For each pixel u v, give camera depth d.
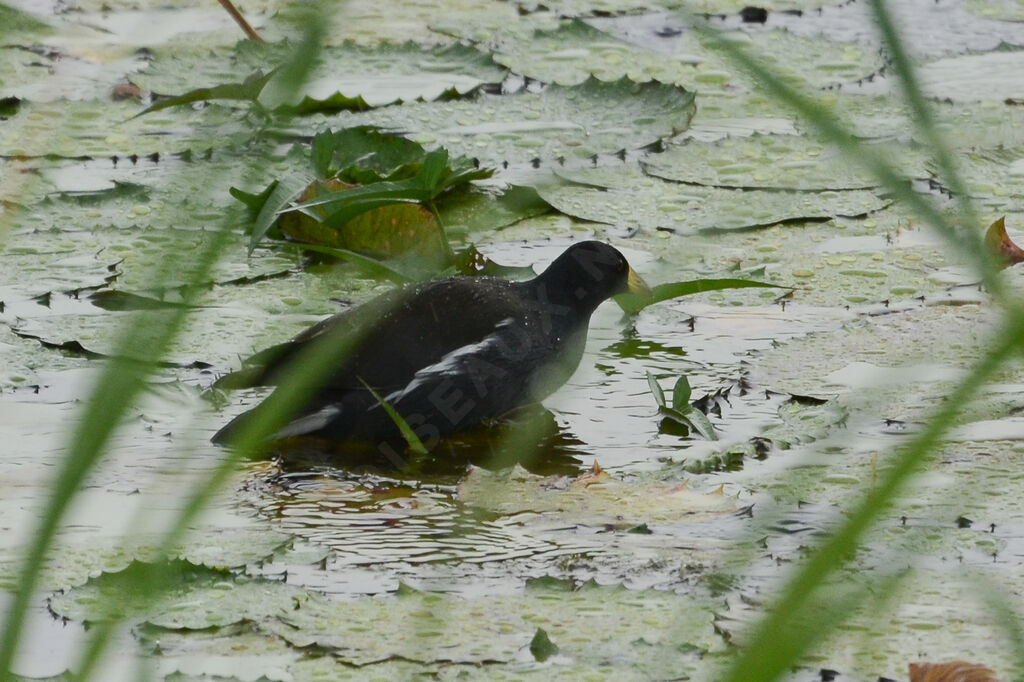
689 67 13.22
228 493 6.55
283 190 9.23
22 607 1.91
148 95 12.35
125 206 10.19
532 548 6.00
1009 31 13.98
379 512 6.42
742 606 5.39
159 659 5.03
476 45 13.83
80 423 1.85
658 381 7.84
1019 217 9.88
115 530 6.08
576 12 14.80
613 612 5.37
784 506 3.07
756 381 7.73
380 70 13.02
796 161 10.95
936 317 8.45
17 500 6.40
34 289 8.88
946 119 11.57
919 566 5.63
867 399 7.34
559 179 10.61
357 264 9.30
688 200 10.27
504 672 4.92
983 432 6.95
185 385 7.66
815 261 9.38
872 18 2.06
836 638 5.06
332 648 5.13
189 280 1.96
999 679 4.75
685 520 6.24
